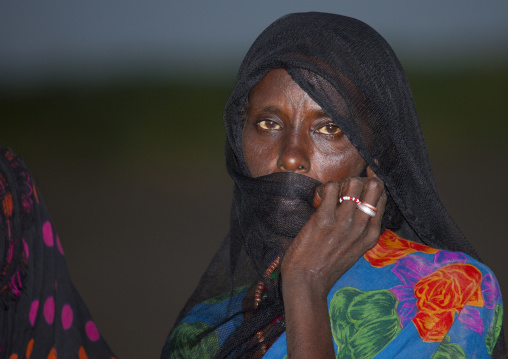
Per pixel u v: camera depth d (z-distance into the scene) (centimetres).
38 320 770
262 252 703
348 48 666
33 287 767
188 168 6562
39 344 769
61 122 11744
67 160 7531
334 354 594
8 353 749
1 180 750
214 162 6975
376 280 630
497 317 620
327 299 629
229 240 789
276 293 684
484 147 6944
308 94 636
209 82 17700
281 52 670
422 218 689
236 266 757
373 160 647
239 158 707
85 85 16762
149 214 4366
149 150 8294
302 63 639
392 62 696
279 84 662
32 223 770
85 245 3572
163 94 14562
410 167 677
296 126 656
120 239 3675
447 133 8350
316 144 657
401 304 614
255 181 668
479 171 5466
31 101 14212
